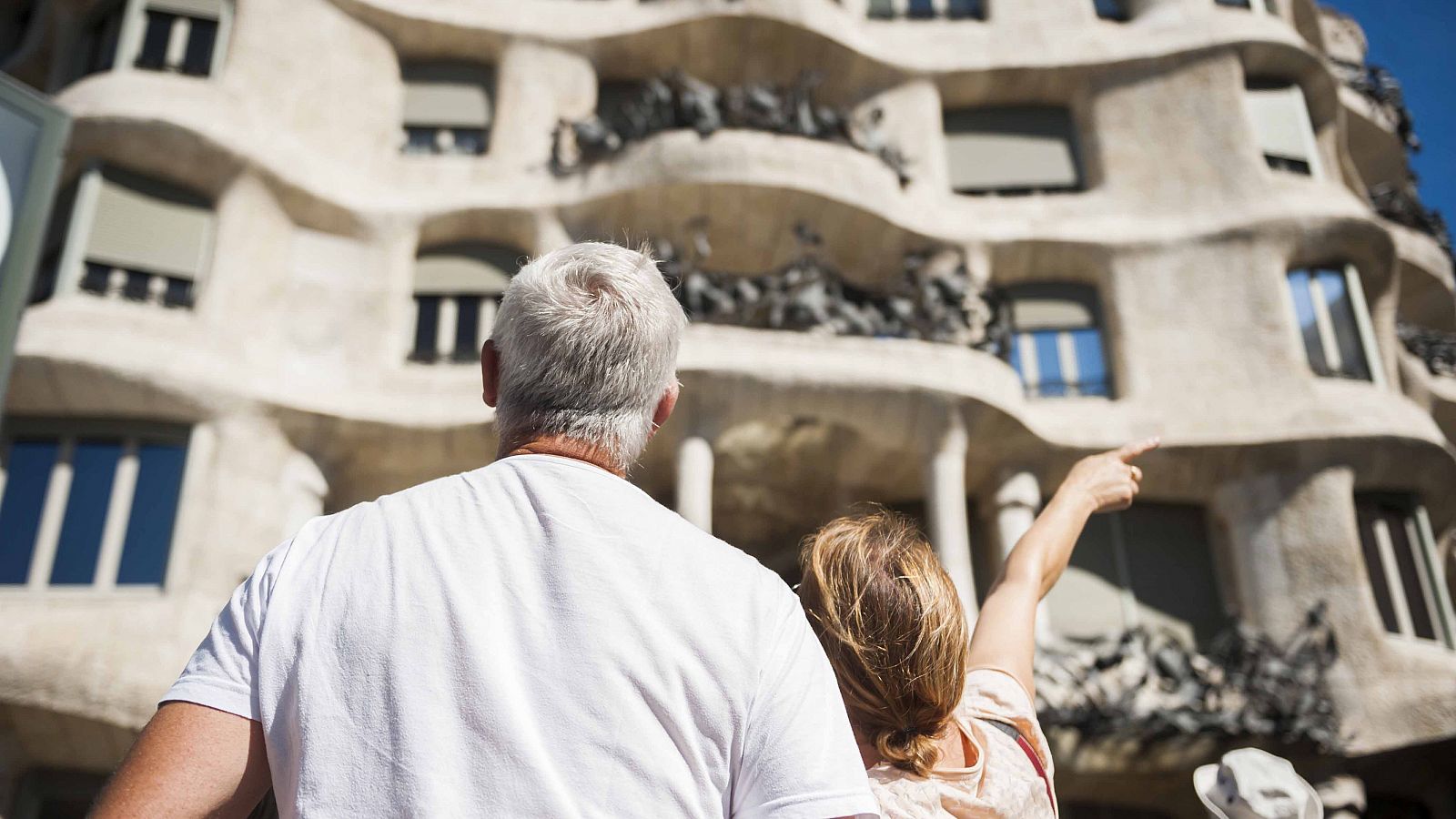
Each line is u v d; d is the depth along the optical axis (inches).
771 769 53.6
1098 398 735.1
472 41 788.0
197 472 600.7
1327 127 819.4
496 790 50.1
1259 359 721.6
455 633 53.2
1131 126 803.4
